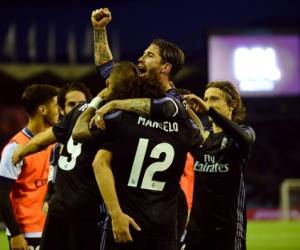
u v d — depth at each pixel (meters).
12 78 35.78
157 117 4.93
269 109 35.62
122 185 4.87
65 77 35.94
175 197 5.07
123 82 5.01
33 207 6.40
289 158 36.41
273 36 32.34
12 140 6.34
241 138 5.86
